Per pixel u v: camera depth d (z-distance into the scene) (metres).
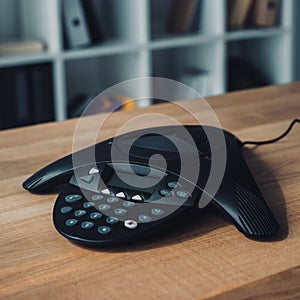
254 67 3.27
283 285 0.54
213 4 2.86
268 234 0.61
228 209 0.64
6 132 0.98
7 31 2.81
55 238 0.62
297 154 0.86
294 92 1.21
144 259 0.58
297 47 3.36
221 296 0.52
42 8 2.55
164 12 3.19
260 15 3.02
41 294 0.52
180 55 3.18
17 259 0.58
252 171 0.80
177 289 0.53
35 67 2.49
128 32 2.79
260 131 0.97
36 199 0.72
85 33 2.61
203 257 0.58
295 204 0.70
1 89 2.45
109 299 0.51
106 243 0.60
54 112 2.59
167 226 0.62
